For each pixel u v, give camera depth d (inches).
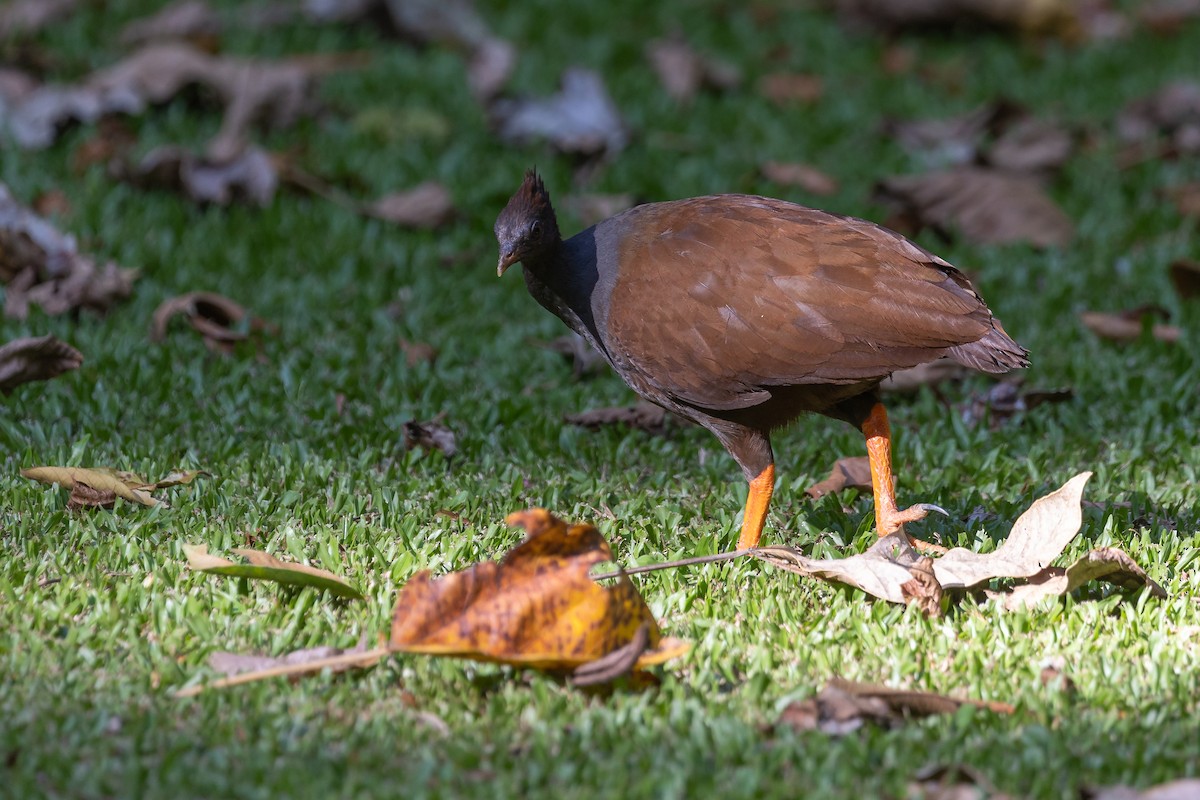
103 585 334.0
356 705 285.6
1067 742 273.1
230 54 812.0
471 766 263.6
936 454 439.8
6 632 309.1
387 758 264.4
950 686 299.3
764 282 355.6
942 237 631.8
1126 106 783.1
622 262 376.5
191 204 631.8
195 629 313.1
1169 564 358.0
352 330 525.7
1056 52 912.9
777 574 355.9
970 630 324.8
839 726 278.8
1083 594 346.9
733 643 317.1
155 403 459.8
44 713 274.4
